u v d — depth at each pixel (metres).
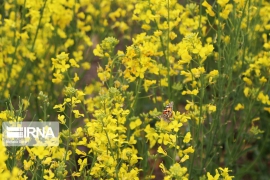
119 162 4.38
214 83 5.46
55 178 4.27
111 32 7.78
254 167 7.14
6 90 6.10
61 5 6.15
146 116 5.32
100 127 4.19
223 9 5.32
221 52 5.87
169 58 5.43
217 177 4.25
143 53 4.73
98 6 7.22
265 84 6.11
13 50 6.11
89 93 6.43
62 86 7.03
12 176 3.56
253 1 5.80
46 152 3.95
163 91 5.62
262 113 6.39
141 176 6.64
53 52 6.73
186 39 4.66
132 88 6.62
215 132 5.46
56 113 6.89
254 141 7.23
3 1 6.78
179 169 3.93
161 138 4.39
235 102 5.81
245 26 5.89
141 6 5.46
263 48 6.85
